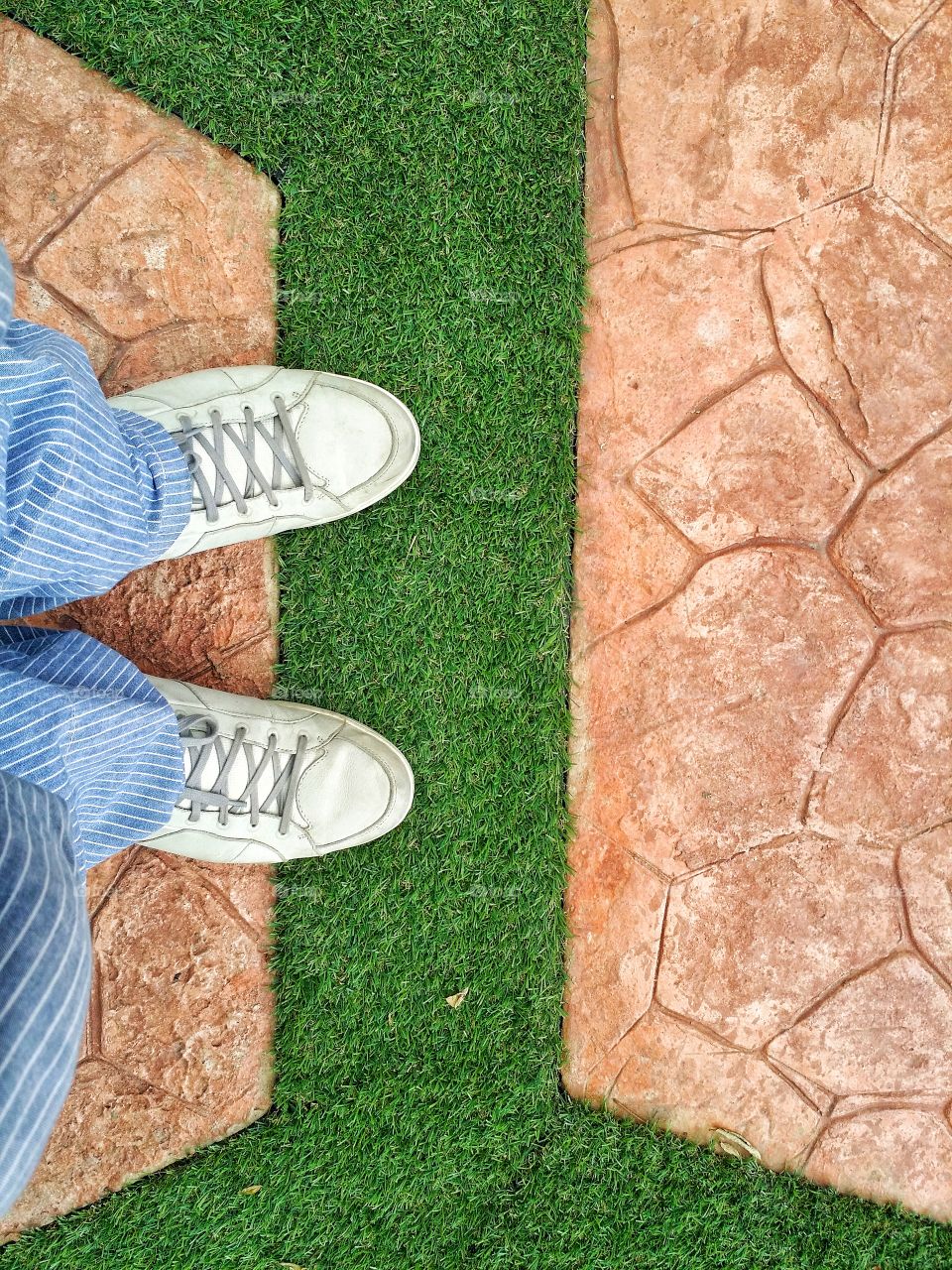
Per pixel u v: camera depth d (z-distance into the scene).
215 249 1.60
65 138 1.56
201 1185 1.62
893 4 1.63
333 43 1.58
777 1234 1.69
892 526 1.66
